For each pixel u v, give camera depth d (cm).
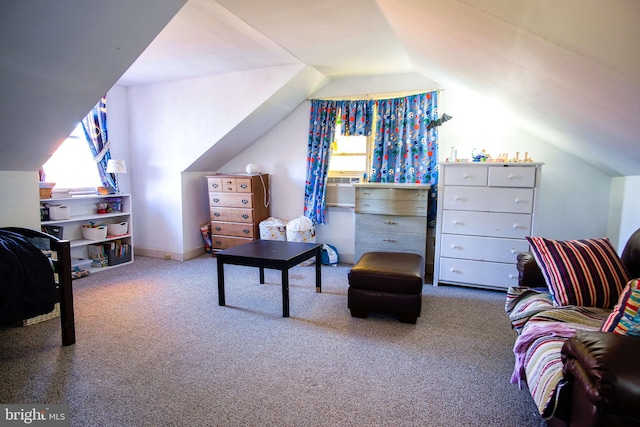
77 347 228
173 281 363
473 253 335
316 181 436
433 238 397
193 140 429
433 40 224
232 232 452
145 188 462
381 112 406
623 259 204
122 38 206
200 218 479
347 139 441
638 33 98
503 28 144
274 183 470
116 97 445
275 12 238
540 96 214
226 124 410
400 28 246
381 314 282
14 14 165
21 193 285
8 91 204
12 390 182
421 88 395
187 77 418
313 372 200
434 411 168
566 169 355
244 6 229
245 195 437
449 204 337
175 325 261
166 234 457
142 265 425
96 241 397
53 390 183
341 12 238
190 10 236
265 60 353
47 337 242
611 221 340
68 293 229
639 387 94
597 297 181
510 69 195
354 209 418
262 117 423
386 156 407
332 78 423
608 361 101
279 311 287
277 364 209
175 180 444
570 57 138
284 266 271
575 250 197
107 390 183
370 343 235
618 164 282
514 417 164
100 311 286
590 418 106
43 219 354
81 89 228
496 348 228
